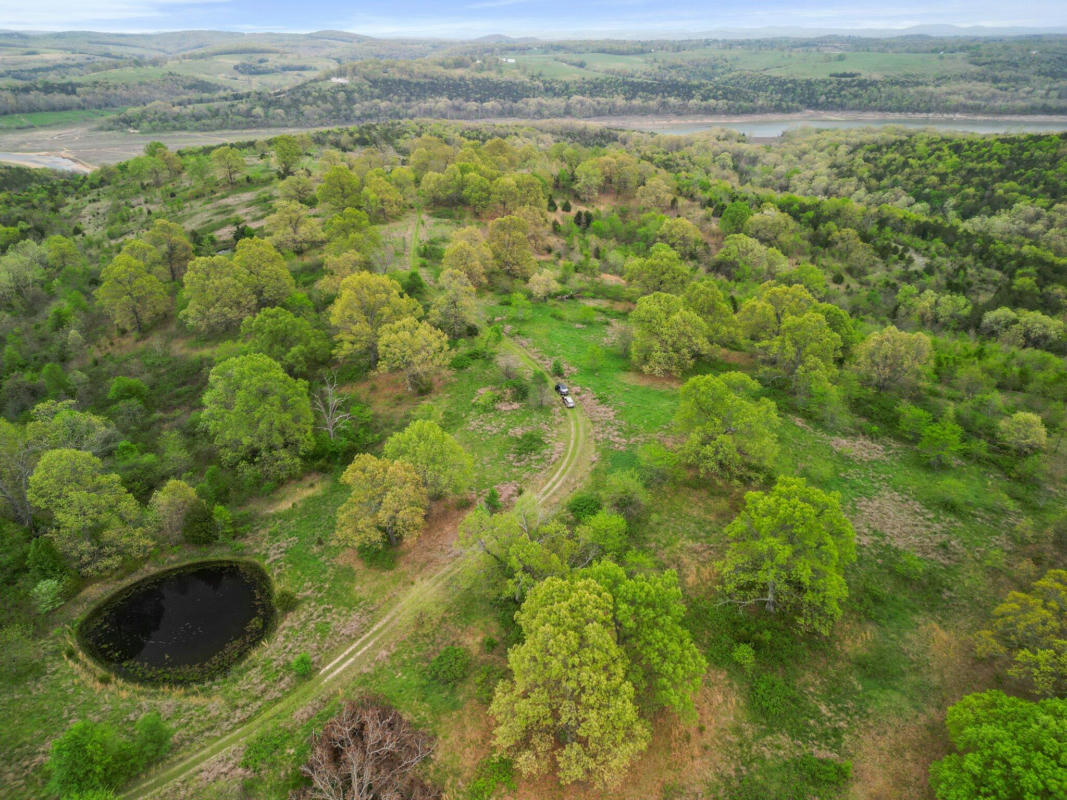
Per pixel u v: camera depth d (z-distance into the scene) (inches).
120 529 2145.7
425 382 3228.3
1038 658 1473.9
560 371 3287.4
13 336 3754.9
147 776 1510.8
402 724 1604.3
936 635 1803.6
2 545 2164.1
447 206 6038.4
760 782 1469.0
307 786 1475.1
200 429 2839.6
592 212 6087.6
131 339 3814.0
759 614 1879.9
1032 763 1165.7
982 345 3548.2
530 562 1822.1
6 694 1726.1
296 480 2608.3
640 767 1503.4
